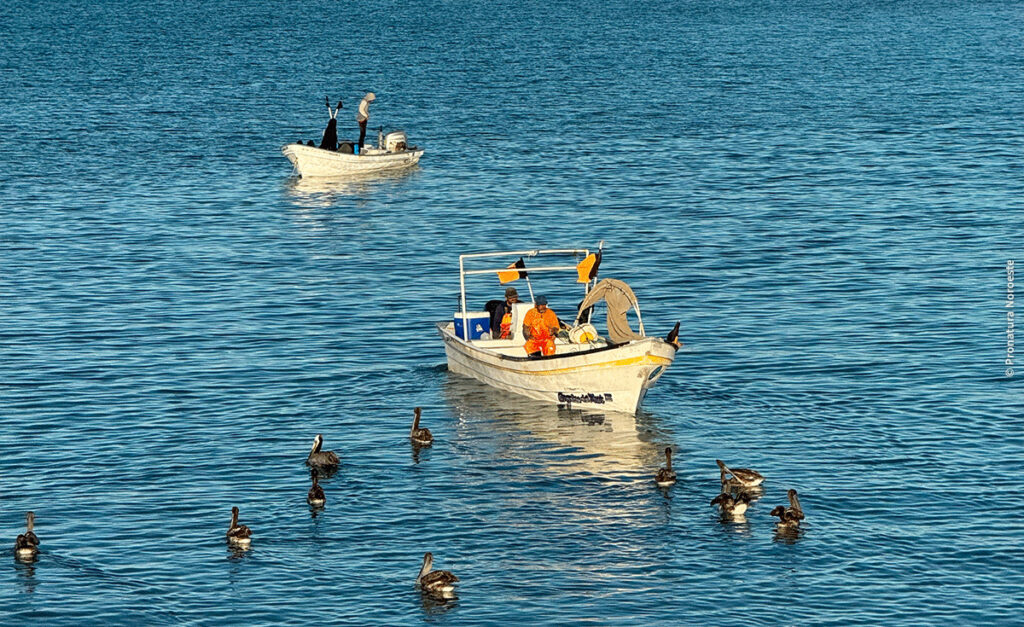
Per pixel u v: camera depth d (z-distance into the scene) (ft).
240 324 238.68
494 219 326.44
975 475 166.20
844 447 176.04
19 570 141.90
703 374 208.13
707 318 239.71
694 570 141.79
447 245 302.04
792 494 152.35
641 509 156.97
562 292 261.03
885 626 131.03
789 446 176.86
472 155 411.75
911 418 186.80
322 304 252.42
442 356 220.64
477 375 206.18
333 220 328.70
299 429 184.85
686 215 325.83
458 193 357.20
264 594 137.49
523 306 209.77
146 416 189.57
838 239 298.56
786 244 295.07
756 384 202.90
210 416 189.98
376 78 611.88
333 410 192.95
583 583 139.44
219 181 378.53
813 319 237.66
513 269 212.43
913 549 146.20
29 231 313.94
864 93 541.34
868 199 340.39
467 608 134.62
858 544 147.33
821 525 151.94
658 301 252.01
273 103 535.19
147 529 151.94
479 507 158.10
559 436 181.88
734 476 161.58
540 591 137.90
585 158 402.72
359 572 142.10
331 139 393.91
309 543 148.77
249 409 193.06
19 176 379.96
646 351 184.03
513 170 386.32
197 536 150.10
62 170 389.80
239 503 159.22
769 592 137.18
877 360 213.25
